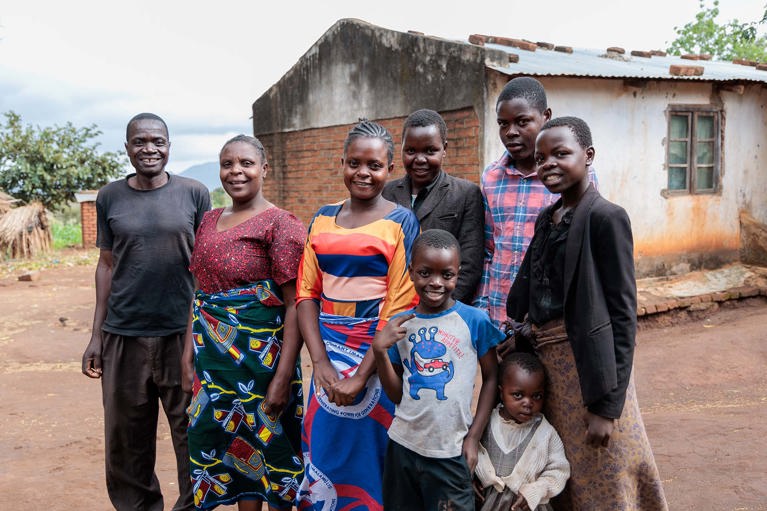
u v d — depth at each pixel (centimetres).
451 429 252
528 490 251
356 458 279
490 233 331
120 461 348
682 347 764
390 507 266
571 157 246
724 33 2536
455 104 824
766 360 711
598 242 240
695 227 977
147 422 350
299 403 306
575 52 1045
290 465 298
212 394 293
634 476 253
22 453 503
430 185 324
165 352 342
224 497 304
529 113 312
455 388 252
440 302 255
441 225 317
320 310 287
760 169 1033
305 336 280
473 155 805
